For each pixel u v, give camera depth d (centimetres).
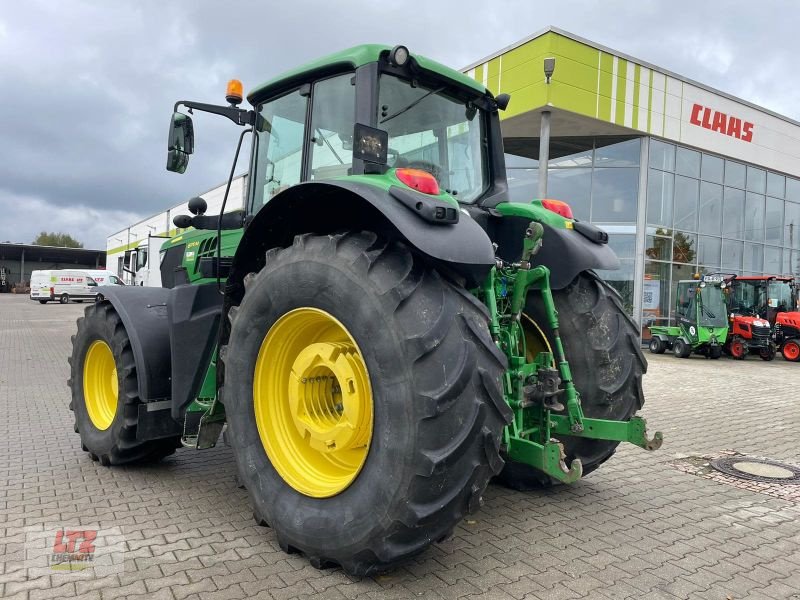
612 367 373
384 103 327
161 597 253
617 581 278
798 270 2139
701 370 1202
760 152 1906
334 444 279
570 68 1410
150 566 281
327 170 342
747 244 1955
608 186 1688
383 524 247
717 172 1848
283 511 288
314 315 286
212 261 390
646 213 1658
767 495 407
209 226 436
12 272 6650
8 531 322
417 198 258
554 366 372
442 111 365
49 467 445
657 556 307
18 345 1374
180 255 487
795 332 1485
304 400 297
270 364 310
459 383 242
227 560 288
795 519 363
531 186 1741
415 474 239
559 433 347
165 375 408
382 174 299
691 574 287
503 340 326
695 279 1620
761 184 1992
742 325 1510
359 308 257
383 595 258
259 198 396
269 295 298
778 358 1587
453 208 262
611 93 1501
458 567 288
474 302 268
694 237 1794
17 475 425
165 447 436
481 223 377
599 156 1692
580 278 392
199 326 379
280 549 301
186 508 360
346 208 304
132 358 415
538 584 272
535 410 333
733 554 311
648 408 735
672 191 1728
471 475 247
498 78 1500
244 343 312
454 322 253
